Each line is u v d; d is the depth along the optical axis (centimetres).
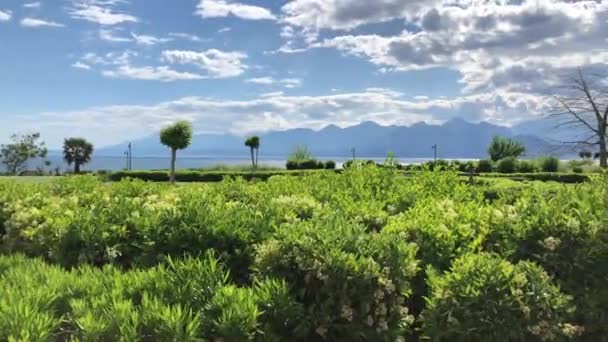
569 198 450
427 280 376
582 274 388
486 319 331
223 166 5047
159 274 315
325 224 388
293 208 514
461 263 357
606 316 382
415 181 686
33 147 6412
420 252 409
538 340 340
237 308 280
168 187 715
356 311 334
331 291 333
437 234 414
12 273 340
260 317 312
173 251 418
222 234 416
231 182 703
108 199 579
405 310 347
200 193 542
